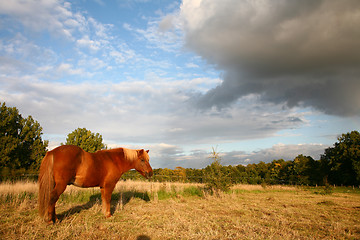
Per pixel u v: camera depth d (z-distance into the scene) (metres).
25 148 19.70
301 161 38.16
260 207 9.26
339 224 6.34
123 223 5.87
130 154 7.32
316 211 8.65
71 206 7.80
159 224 5.89
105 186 6.59
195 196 12.84
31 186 9.82
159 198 11.04
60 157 5.52
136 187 12.75
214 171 12.88
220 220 6.54
